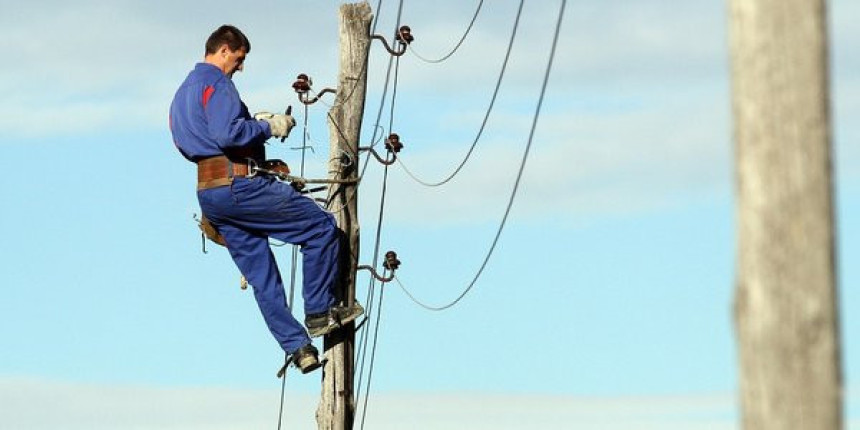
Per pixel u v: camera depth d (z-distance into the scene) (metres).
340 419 27.52
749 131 12.82
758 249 12.73
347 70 28.16
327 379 27.56
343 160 27.83
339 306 26.27
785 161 12.70
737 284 12.84
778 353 12.61
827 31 12.80
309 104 28.02
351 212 27.73
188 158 25.41
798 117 12.71
